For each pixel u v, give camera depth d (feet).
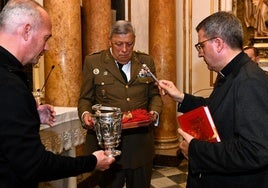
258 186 4.96
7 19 4.37
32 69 11.45
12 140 3.90
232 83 5.09
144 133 8.29
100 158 5.05
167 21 15.53
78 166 4.68
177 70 17.30
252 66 5.09
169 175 14.74
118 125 5.98
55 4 11.86
